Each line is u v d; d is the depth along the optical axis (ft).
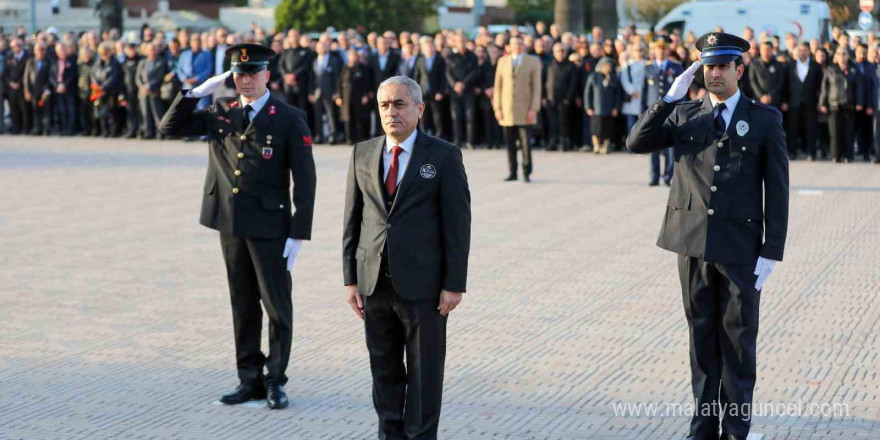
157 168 62.28
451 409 22.26
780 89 64.44
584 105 68.85
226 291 32.71
